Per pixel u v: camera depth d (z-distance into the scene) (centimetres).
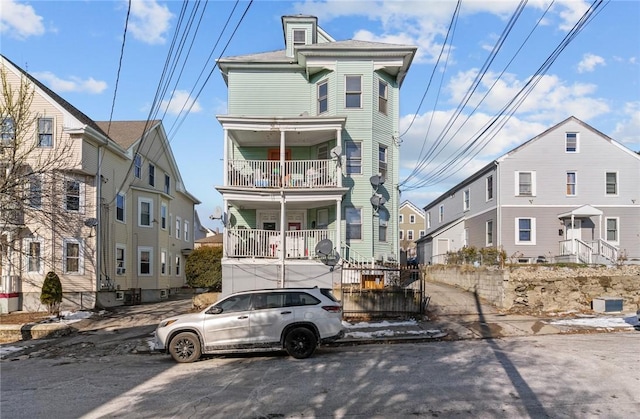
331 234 1894
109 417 618
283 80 2150
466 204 3288
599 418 579
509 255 2627
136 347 1248
